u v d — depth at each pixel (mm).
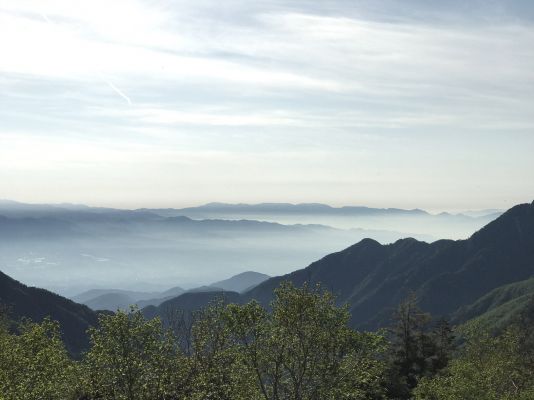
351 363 40500
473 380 44344
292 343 40500
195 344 42562
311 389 40656
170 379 37938
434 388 45906
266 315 41344
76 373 36312
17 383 32594
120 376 35094
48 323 38781
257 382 41344
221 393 40531
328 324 40375
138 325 36625
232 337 42312
